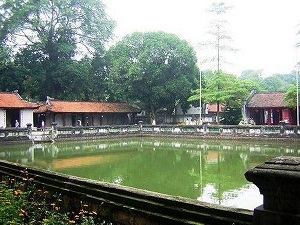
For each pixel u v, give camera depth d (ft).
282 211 13.06
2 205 23.44
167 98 169.68
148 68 165.89
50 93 180.75
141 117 195.21
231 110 160.35
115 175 63.26
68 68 169.99
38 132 132.26
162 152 99.19
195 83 172.55
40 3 169.78
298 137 109.50
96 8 186.09
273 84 285.02
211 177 59.98
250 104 156.35
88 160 84.43
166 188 51.62
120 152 100.99
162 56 166.50
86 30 184.34
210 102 152.76
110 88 180.45
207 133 131.23
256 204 41.50
